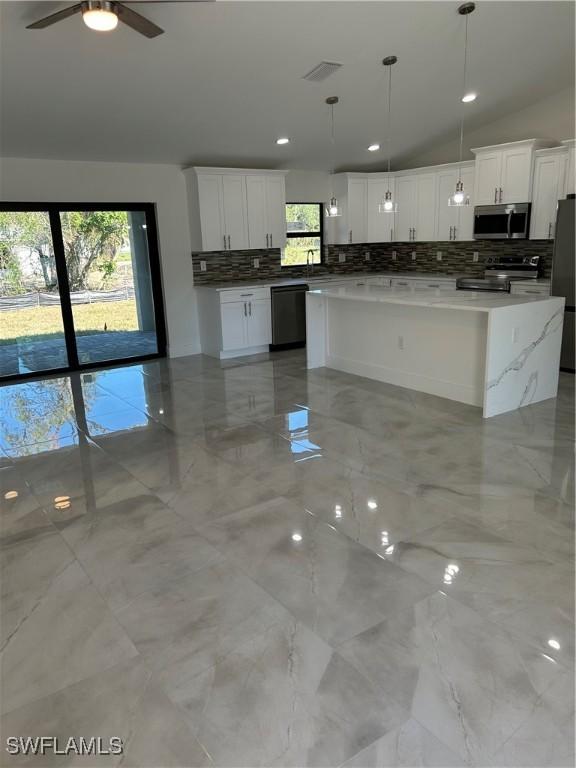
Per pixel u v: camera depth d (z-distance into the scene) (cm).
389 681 192
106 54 407
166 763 166
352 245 867
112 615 231
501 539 275
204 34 399
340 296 542
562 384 539
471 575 248
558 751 164
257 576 253
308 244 827
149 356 721
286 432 432
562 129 624
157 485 349
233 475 359
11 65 402
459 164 705
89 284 661
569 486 328
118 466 380
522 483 333
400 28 435
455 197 471
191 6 363
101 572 261
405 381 546
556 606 226
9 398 553
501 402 453
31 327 632
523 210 633
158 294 713
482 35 466
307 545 276
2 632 223
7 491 349
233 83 485
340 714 180
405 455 379
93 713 184
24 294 621
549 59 535
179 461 384
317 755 166
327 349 639
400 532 285
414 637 212
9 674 202
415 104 596
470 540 275
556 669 194
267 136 629
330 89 527
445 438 407
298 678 195
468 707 180
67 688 195
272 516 305
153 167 666
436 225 755
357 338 595
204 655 207
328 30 420
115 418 482
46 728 179
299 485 340
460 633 213
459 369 490
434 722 175
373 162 789
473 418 448
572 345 575
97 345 680
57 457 400
